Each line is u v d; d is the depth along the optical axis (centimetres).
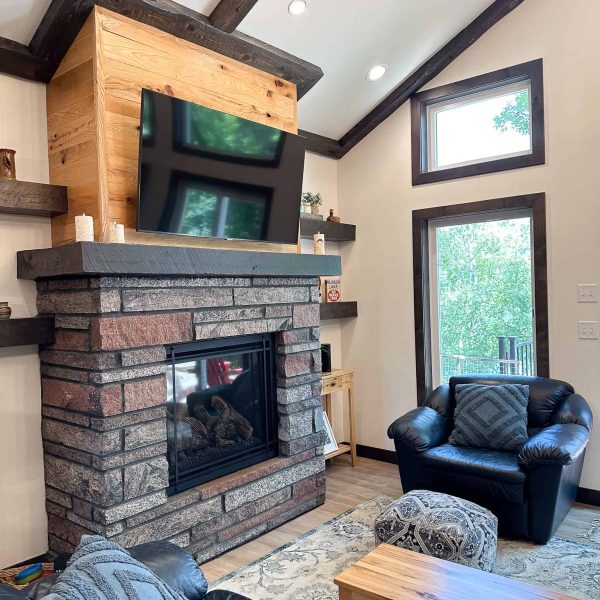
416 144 430
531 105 374
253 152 324
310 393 366
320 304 438
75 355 262
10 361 274
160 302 273
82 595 121
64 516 272
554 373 367
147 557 171
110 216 265
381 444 460
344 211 476
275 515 334
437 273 437
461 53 405
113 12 267
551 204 368
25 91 281
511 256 400
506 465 300
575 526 320
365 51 374
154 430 270
